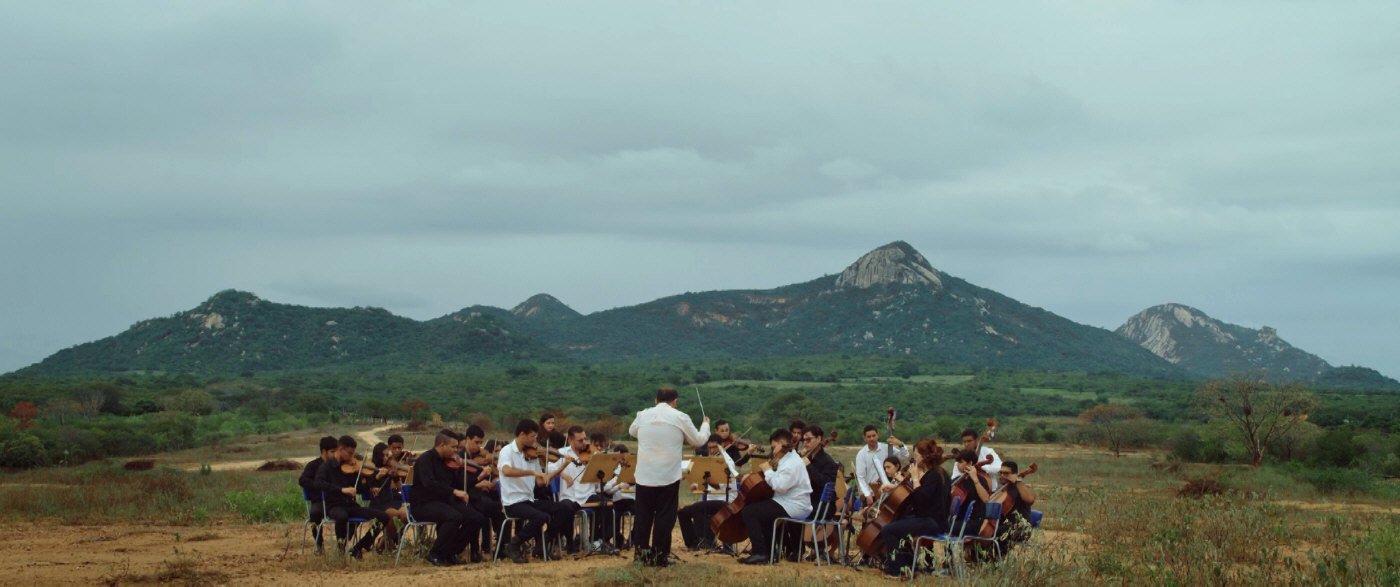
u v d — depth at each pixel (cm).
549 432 1173
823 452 1066
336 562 1035
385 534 1093
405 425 7831
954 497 993
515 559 1055
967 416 9881
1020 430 7200
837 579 928
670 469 989
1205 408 4350
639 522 992
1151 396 12850
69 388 7475
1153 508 1425
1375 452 3675
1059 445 6247
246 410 8000
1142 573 923
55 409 6128
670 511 992
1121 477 3022
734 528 1077
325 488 1086
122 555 1162
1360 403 8375
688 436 1009
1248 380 4203
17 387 7100
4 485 2483
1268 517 1312
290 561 1079
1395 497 2333
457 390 12162
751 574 955
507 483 1067
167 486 2095
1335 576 877
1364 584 865
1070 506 1586
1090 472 3247
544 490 1133
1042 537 1005
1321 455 3600
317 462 1144
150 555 1161
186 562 1030
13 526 1539
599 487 1159
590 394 11569
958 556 920
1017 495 1003
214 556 1134
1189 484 2230
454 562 1048
